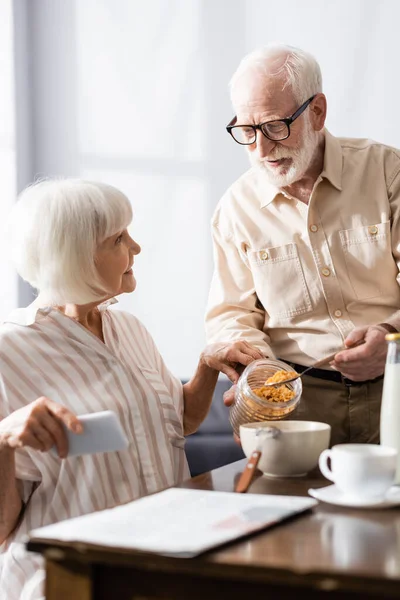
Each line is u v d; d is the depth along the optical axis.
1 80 3.81
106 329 1.61
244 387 1.48
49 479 1.42
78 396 1.47
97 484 1.42
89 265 1.45
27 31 3.99
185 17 3.77
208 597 0.86
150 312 3.82
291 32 3.57
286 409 1.47
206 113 3.75
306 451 1.29
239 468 1.40
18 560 1.37
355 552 0.86
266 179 1.86
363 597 0.80
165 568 0.85
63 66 3.96
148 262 3.83
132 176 3.86
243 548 0.88
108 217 1.46
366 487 1.08
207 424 3.19
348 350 1.56
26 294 3.83
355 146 1.95
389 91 3.41
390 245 1.88
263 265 1.94
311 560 0.83
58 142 3.98
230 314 2.00
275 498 1.10
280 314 1.94
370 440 1.86
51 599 0.91
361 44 3.45
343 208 1.89
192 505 1.06
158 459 1.54
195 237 3.78
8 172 3.83
